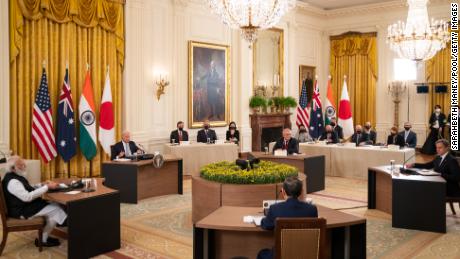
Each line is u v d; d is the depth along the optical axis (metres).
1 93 7.96
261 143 13.39
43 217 5.15
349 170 10.21
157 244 5.50
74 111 9.19
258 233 4.32
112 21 9.71
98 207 5.08
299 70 14.74
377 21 14.69
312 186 8.56
